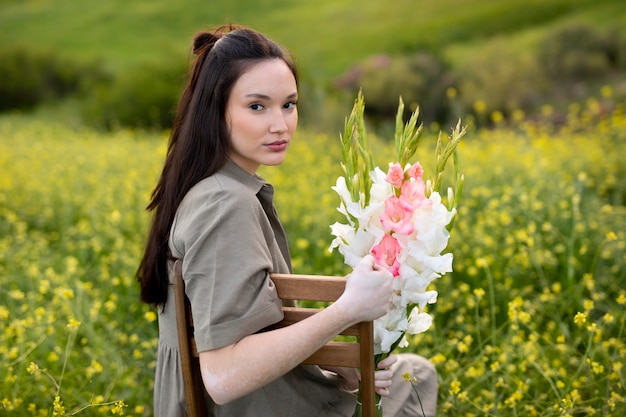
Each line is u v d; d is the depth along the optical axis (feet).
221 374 5.40
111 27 88.94
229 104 5.95
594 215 13.50
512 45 60.18
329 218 15.23
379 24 76.54
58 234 16.67
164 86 47.21
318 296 5.62
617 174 17.97
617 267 11.83
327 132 37.81
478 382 8.82
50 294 12.37
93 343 10.17
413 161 19.53
